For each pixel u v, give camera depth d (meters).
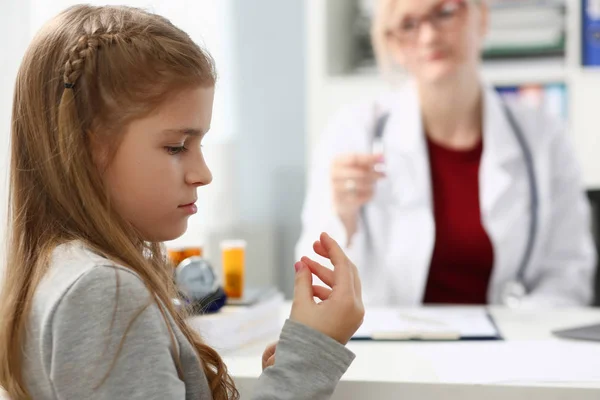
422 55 1.79
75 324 0.65
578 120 2.22
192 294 1.10
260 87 2.90
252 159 2.93
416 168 1.81
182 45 0.76
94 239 0.73
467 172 1.82
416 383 0.91
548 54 2.28
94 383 0.65
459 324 1.26
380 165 1.75
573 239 1.81
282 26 2.87
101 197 0.73
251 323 1.16
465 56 1.77
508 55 2.29
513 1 2.26
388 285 1.81
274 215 2.92
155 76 0.72
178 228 0.76
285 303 1.52
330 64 2.35
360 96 2.31
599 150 2.21
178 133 0.74
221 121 2.88
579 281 1.77
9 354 0.71
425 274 1.77
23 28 2.09
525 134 1.83
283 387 0.72
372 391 0.92
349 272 0.80
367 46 2.43
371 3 2.40
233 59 2.91
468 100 1.81
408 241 1.78
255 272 2.92
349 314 0.77
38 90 0.75
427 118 1.85
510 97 2.26
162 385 0.67
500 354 1.05
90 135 0.73
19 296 0.72
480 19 1.84
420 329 1.21
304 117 2.88
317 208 1.88
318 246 0.84
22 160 0.77
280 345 0.74
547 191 1.79
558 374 0.93
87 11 0.78
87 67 0.72
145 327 0.67
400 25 1.82
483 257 1.76
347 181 1.68
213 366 0.86
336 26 2.38
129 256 0.73
